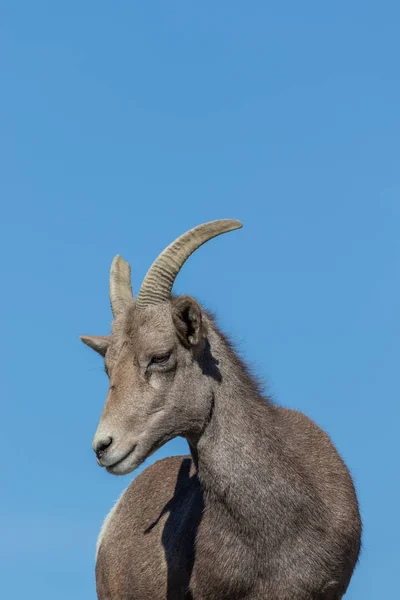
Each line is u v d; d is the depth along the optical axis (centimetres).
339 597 2416
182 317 2350
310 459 2447
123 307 2497
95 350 2509
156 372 2345
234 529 2364
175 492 2652
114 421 2309
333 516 2386
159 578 2536
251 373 2470
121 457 2297
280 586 2347
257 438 2383
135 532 2691
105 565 2789
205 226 2411
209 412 2383
